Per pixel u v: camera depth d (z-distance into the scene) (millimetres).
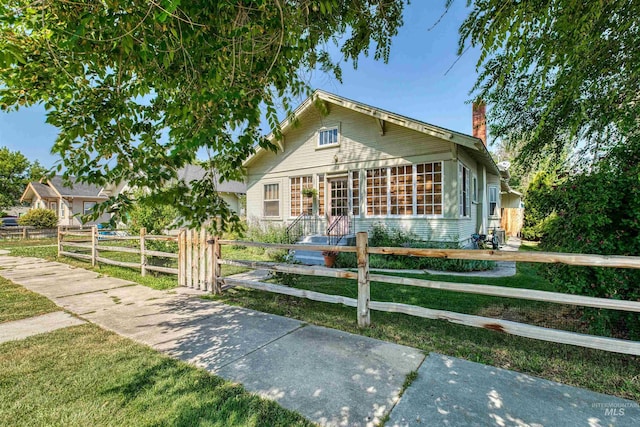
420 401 2096
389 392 2209
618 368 2484
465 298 4621
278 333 3359
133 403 2123
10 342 3125
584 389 2221
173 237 6062
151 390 2273
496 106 4469
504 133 4844
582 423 1862
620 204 2721
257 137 2600
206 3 1625
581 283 2912
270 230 11391
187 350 2939
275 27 2008
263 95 2346
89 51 1859
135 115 2371
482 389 2230
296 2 2291
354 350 2910
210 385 2324
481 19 2541
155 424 1914
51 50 1831
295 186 11219
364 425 1868
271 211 11961
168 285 5672
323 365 2619
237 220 2832
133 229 9148
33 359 2758
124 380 2408
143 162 2188
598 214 2779
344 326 3574
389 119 8500
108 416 1992
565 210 3248
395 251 3342
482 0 2635
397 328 3475
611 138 3342
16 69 1891
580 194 2949
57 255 10117
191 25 1678
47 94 2078
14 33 1845
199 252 5406
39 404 2115
